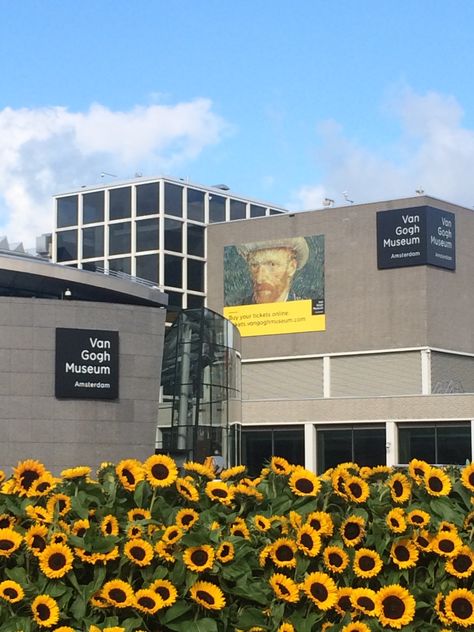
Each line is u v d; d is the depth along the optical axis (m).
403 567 7.26
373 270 84.31
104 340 43.16
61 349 42.47
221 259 92.12
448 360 83.75
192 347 46.94
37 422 42.03
